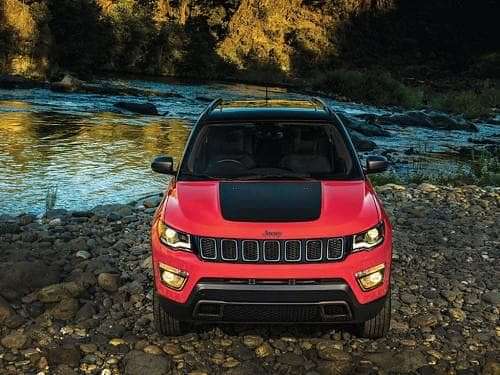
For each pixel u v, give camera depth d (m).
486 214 9.06
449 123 25.97
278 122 5.48
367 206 4.52
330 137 5.38
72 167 12.72
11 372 4.16
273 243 4.15
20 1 42.31
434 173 14.59
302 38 66.69
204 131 5.43
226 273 4.10
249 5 66.69
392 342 4.66
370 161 5.39
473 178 13.52
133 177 12.00
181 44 52.88
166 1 72.44
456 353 4.53
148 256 6.75
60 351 4.36
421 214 8.86
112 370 4.21
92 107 24.77
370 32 77.38
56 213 8.87
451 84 59.06
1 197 10.00
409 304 5.45
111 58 50.75
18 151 14.27
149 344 4.58
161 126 20.38
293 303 4.09
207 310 4.23
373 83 38.03
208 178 5.02
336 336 4.73
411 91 37.97
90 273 5.92
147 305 5.35
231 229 4.18
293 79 54.41
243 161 5.18
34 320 4.97
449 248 7.21
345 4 76.56
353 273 4.14
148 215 8.77
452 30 82.69
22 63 38.75
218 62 55.94
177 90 36.69
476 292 5.76
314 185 4.80
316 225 4.21
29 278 5.61
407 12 85.00
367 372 4.20
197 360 4.36
